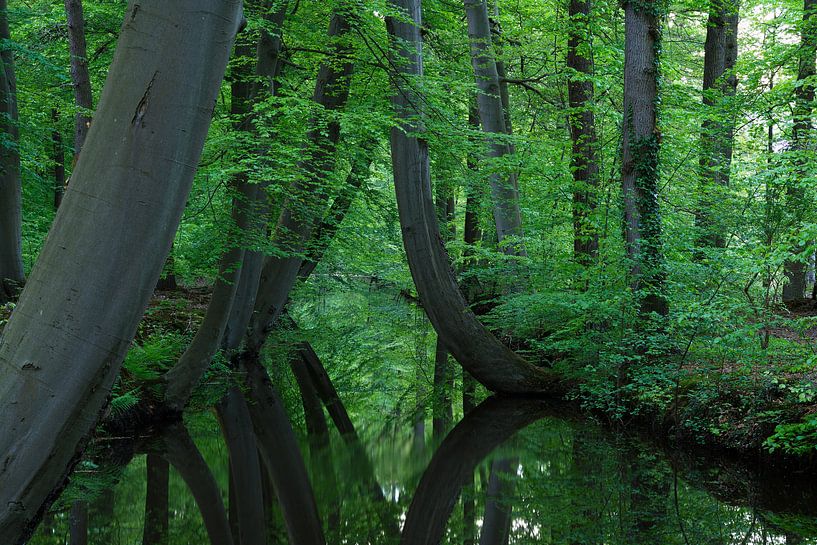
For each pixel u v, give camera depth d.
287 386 12.91
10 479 2.71
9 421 2.71
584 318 9.97
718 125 12.29
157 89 2.78
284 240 12.68
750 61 12.49
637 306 9.54
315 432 10.02
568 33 13.40
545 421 10.26
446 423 10.45
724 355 8.51
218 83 2.95
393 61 9.34
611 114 12.20
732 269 8.16
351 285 19.48
